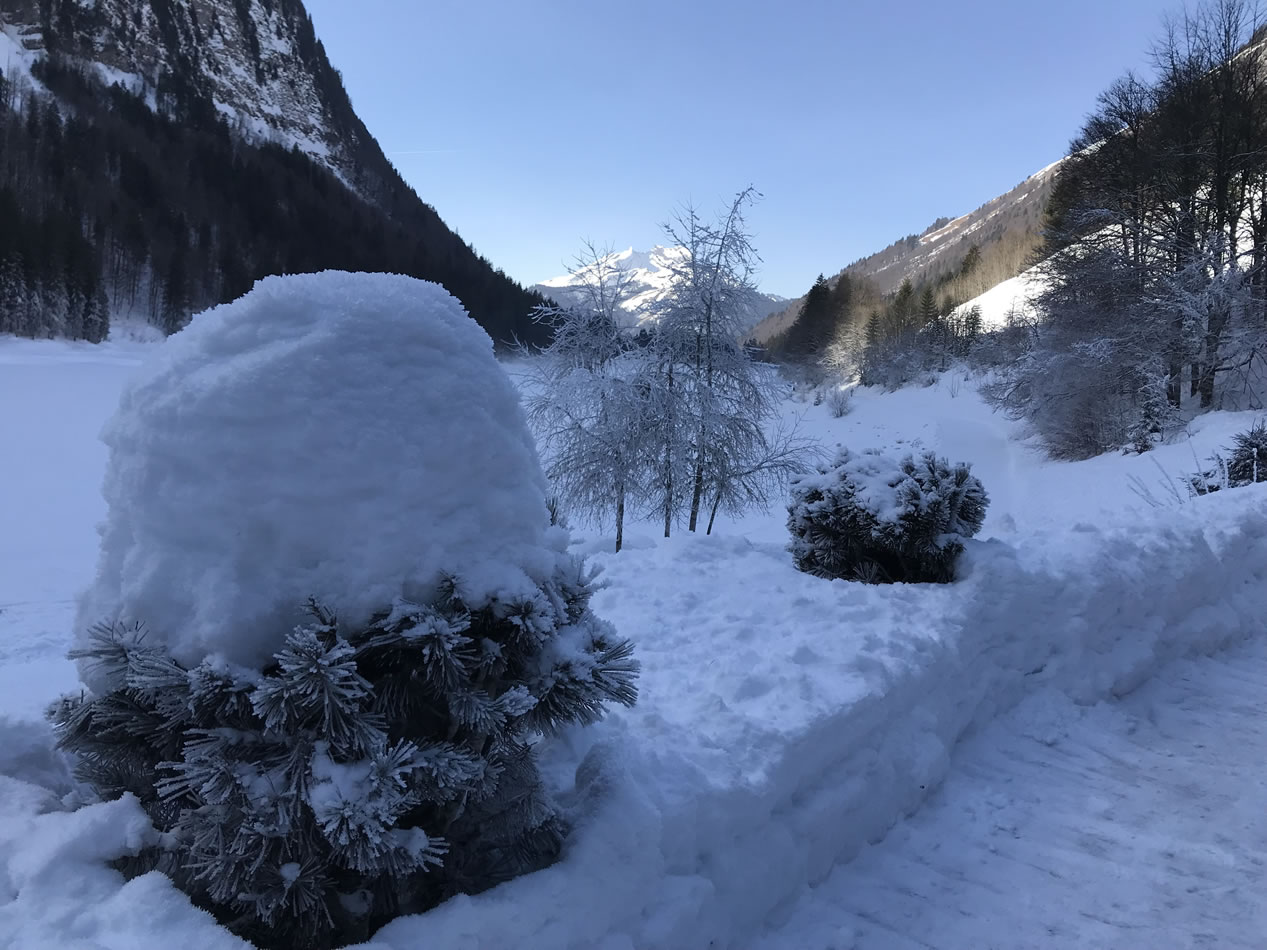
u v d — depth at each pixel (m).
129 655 1.83
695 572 6.52
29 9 183.12
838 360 68.19
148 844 2.02
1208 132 27.97
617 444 13.71
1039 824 3.68
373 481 1.87
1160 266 27.39
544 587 2.14
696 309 14.01
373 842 1.66
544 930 1.98
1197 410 26.38
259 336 1.96
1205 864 3.37
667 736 3.16
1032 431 31.25
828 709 3.47
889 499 5.91
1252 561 6.84
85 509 20.55
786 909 2.96
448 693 1.88
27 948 1.62
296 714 1.72
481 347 2.19
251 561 1.83
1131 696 5.17
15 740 2.59
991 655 4.80
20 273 79.19
